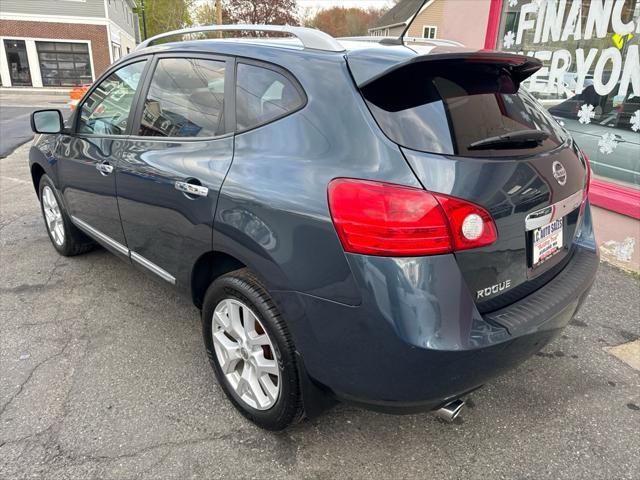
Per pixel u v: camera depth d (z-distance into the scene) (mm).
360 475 2076
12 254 4285
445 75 1925
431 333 1631
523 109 2189
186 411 2420
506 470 2119
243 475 2059
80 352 2879
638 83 4379
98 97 3354
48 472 2039
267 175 1977
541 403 2545
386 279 1646
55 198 3945
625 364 2889
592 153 4926
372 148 1729
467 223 1667
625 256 4309
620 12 4523
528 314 1879
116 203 2988
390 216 1633
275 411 2133
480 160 1754
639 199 4203
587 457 2195
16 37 29281
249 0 30172
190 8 46219
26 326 3143
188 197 2324
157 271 2777
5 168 7953
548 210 2023
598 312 3484
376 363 1726
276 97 2105
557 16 5309
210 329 2432
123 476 2033
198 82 2510
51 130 3502
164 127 2666
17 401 2453
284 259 1875
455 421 2404
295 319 1898
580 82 5043
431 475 2086
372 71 1830
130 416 2375
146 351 2904
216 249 2211
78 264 4098
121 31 37469
